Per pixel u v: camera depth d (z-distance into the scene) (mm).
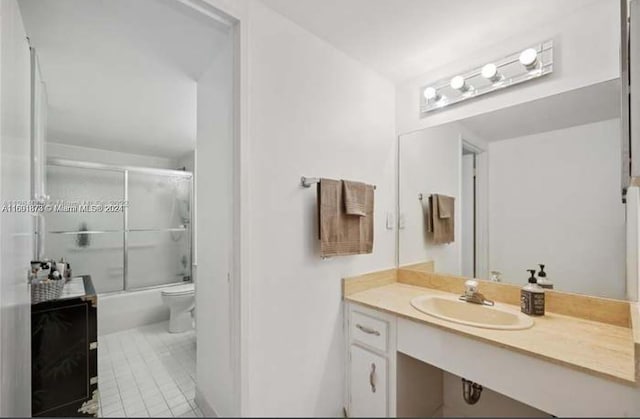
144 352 2393
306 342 1540
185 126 2516
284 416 1439
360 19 1446
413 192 2018
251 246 1325
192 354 2373
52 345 1481
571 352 1016
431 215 1925
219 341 1585
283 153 1447
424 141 1957
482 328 1232
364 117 1873
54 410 1472
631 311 1174
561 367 977
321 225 1530
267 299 1382
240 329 1294
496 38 1585
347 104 1764
